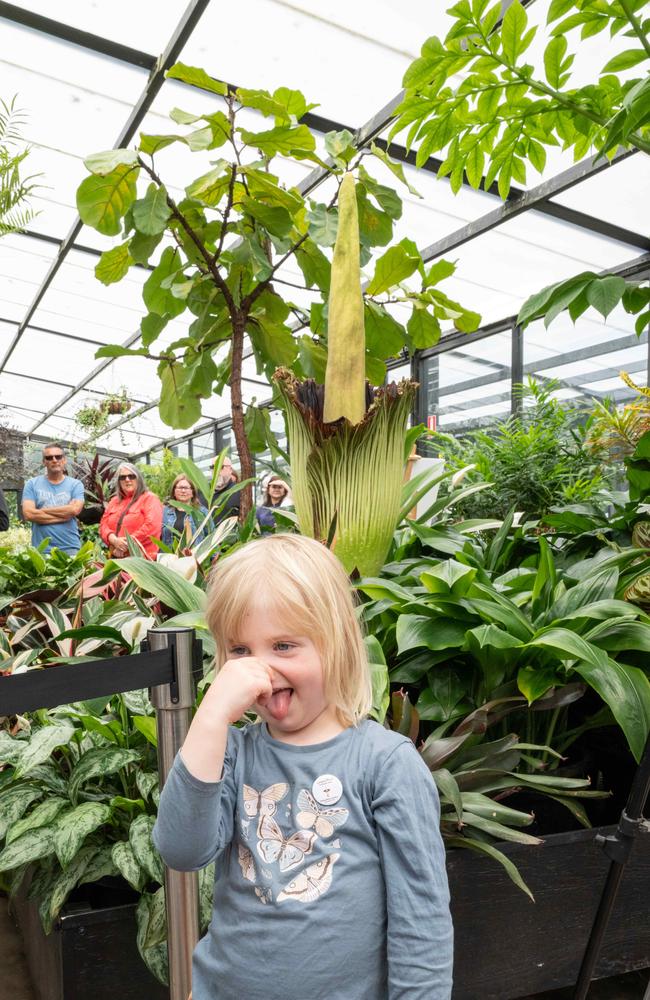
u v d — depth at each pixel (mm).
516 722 1298
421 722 1326
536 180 3854
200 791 653
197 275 1867
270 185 1587
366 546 1397
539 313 1472
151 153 1549
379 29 3176
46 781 1223
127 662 833
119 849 1021
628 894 1150
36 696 758
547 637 1048
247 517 1675
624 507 1821
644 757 935
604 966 1135
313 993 654
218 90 1503
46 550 3045
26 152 2588
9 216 2588
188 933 913
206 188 1560
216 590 735
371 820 694
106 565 1360
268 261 1772
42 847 1050
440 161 3799
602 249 4418
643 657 1234
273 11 3154
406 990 633
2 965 1418
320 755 720
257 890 687
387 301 2002
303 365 1969
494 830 996
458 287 5273
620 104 1562
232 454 11234
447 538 1579
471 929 1045
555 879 1093
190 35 3365
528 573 1475
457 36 1558
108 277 1979
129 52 3637
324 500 1390
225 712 664
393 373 6586
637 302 1578
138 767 1237
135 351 1969
